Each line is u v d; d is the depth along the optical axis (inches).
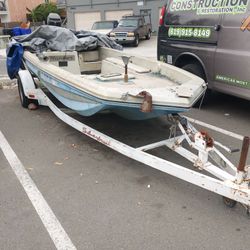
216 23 235.1
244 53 216.2
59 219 137.6
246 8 213.5
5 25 1665.8
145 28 928.9
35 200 150.3
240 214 138.3
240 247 121.2
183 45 266.8
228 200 139.4
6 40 831.1
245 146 123.6
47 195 153.9
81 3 1268.5
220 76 238.5
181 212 140.5
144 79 201.5
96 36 288.7
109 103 160.7
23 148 202.8
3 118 256.7
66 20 1331.2
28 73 267.7
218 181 131.3
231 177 133.9
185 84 181.6
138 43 865.5
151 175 169.3
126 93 157.6
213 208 142.3
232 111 262.8
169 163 146.4
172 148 166.6
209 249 120.4
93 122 235.9
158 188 157.9
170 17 277.9
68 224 134.6
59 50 271.0
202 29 247.1
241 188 125.6
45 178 168.2
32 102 273.1
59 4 1782.7
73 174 171.8
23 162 185.3
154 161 151.2
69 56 262.7
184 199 149.0
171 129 174.9
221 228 130.8
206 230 129.8
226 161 143.6
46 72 215.2
